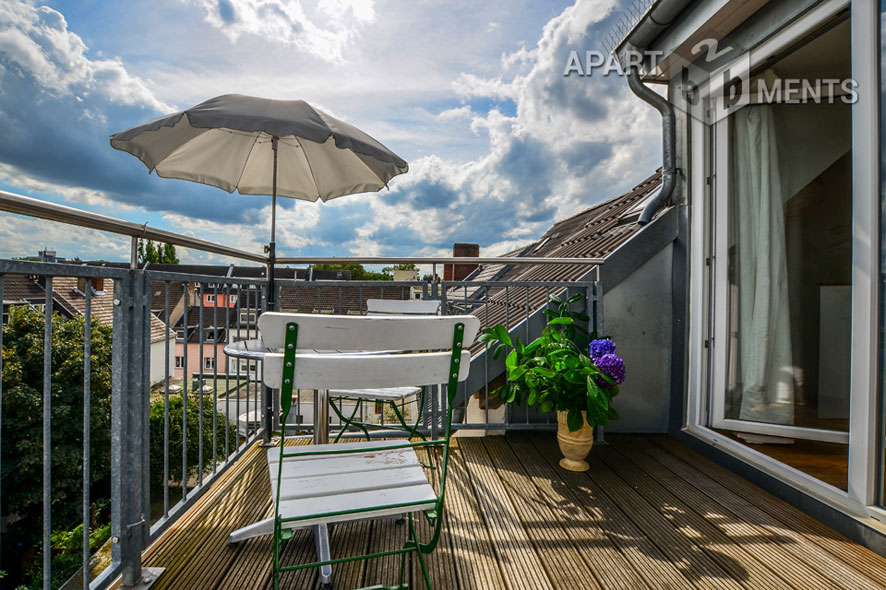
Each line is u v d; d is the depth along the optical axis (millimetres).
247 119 2146
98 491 12852
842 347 3008
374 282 3121
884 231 1923
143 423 1616
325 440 1946
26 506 11758
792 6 2424
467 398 3170
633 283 3348
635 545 1886
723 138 3037
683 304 3229
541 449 2986
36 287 15680
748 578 1675
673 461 2824
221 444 12586
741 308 2986
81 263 1333
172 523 1817
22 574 11102
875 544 1838
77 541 10391
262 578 1646
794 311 2994
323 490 1344
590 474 2605
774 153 2910
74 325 12867
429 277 3180
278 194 3473
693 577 1679
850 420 2025
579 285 3201
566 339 2842
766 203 2893
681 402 3221
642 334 3357
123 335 1515
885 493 1933
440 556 1799
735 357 3006
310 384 1203
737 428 2900
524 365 2771
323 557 1649
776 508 2213
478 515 2123
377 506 1266
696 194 3178
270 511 2088
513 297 4379
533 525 2037
